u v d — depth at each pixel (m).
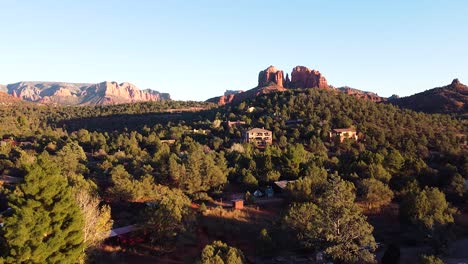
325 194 35.91
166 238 43.84
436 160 82.12
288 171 68.50
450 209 47.94
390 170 66.19
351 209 35.34
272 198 60.50
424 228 41.62
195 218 47.41
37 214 27.59
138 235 45.19
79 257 31.05
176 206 44.97
